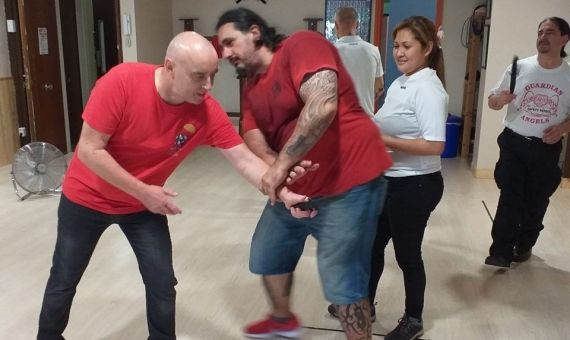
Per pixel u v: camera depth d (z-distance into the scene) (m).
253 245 2.09
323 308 2.69
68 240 1.97
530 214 3.20
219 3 7.56
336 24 3.62
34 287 2.88
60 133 6.09
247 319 2.58
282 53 1.66
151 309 2.07
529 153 3.03
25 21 5.42
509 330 2.52
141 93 1.76
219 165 5.77
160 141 1.85
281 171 1.65
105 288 2.87
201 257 3.31
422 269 2.30
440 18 5.96
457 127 6.28
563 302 2.80
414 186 2.16
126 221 1.98
